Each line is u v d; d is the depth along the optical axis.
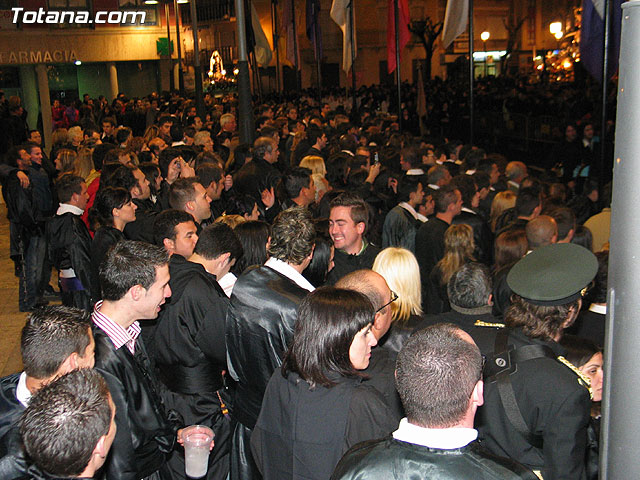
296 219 3.61
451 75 33.16
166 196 7.21
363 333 2.61
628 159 1.40
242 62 10.02
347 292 2.64
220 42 38.44
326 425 2.48
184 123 19.25
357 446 2.05
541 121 17.48
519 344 2.85
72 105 27.30
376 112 19.78
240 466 3.51
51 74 34.72
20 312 8.47
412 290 3.72
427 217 7.23
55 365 2.63
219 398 3.94
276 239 3.57
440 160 11.16
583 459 2.67
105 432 2.12
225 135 12.35
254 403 3.42
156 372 3.97
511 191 7.68
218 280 4.16
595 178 9.99
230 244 4.10
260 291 3.40
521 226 5.94
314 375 2.51
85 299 6.62
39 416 2.06
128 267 3.07
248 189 7.54
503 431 2.71
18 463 2.58
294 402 2.55
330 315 2.52
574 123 13.21
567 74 26.06
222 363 3.85
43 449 2.02
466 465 1.86
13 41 31.12
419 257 6.22
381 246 7.06
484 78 27.56
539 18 36.41
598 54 9.02
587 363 3.03
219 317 3.73
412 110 23.78
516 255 4.83
